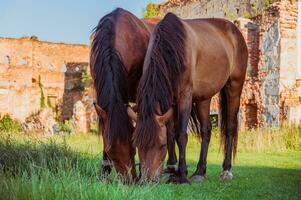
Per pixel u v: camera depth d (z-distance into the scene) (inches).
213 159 463.8
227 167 323.0
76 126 1159.0
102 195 204.2
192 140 600.1
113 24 263.9
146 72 234.1
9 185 209.5
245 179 317.1
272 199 251.0
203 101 314.7
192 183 285.4
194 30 295.9
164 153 219.8
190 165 404.5
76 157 312.7
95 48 253.0
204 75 292.5
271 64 742.5
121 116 224.7
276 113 725.9
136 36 277.4
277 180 313.6
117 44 259.0
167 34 250.2
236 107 341.7
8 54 1449.3
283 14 730.2
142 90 228.4
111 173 255.3
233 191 269.6
